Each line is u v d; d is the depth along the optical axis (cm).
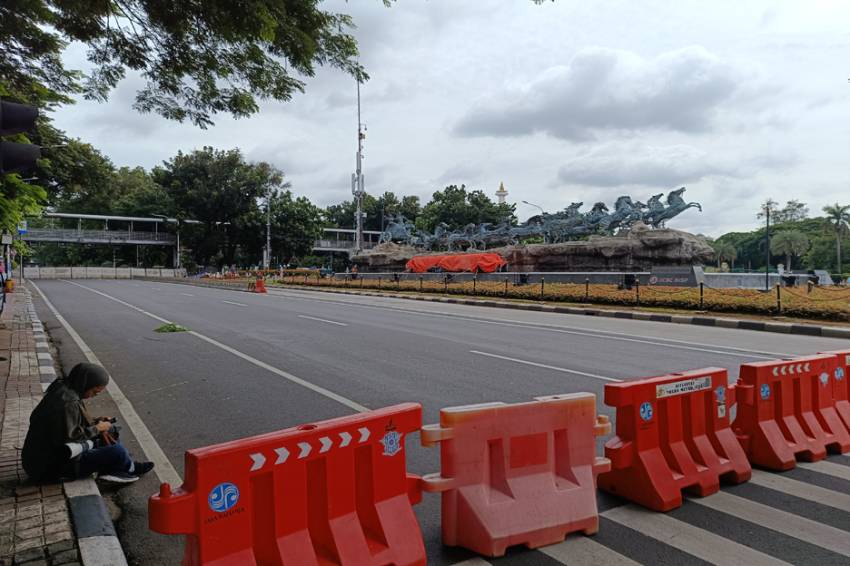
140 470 408
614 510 356
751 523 336
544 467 321
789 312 1367
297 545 244
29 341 1010
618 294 1820
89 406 600
